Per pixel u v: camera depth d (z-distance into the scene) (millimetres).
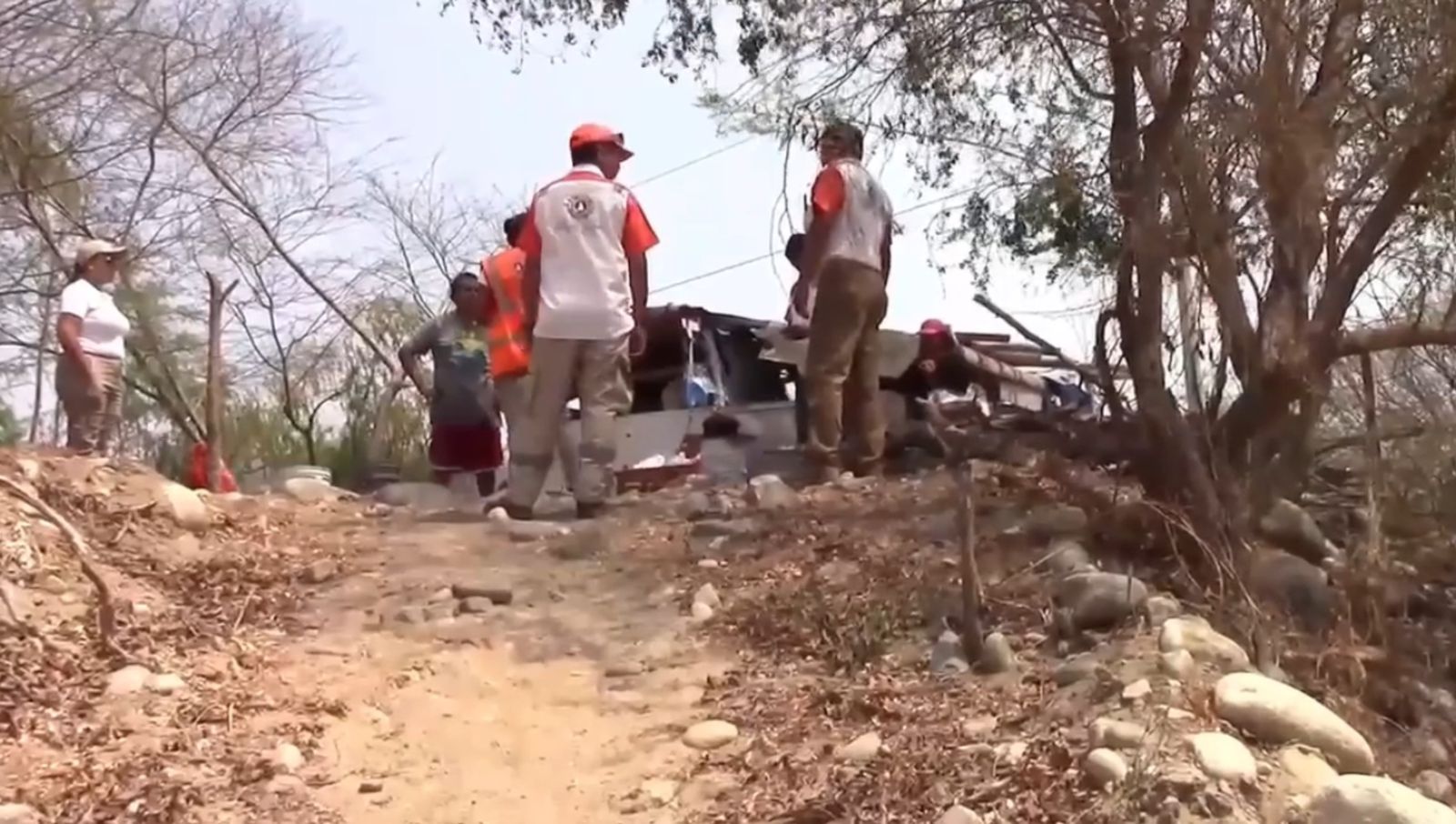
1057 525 6336
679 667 5266
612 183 7363
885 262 8430
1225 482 5918
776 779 4332
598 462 7367
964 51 7977
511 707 4992
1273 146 5969
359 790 4375
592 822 4242
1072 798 3881
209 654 5230
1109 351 7332
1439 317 6664
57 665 4945
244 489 9188
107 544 6160
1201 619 4969
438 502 8281
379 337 20484
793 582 5980
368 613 5758
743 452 10586
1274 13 5914
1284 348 5988
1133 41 6125
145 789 4191
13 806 4008
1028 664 4961
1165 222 6105
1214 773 3850
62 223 17031
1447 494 6871
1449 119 5918
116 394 8031
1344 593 5707
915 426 9727
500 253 7875
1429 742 4926
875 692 4789
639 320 7477
